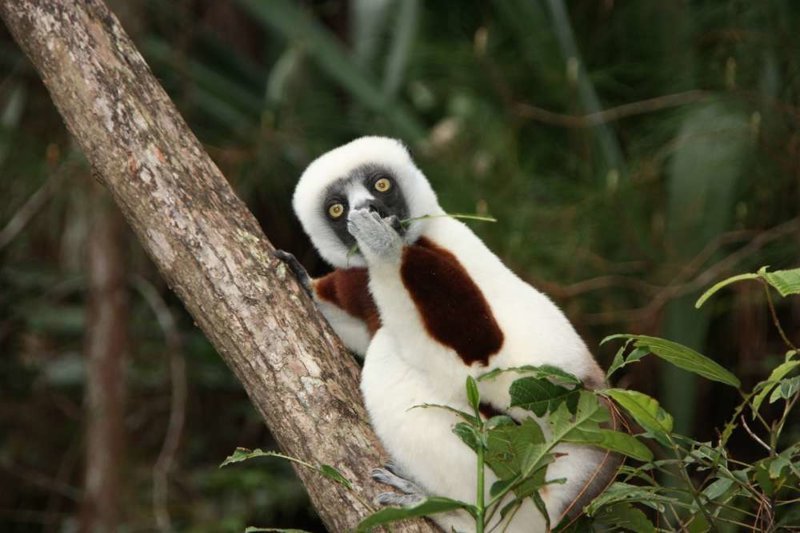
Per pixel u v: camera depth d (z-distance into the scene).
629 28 12.98
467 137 12.23
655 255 11.27
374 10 12.38
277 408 5.77
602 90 12.97
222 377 13.93
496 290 6.80
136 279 13.20
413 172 8.03
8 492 14.39
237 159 11.91
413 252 6.40
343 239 7.77
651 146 11.91
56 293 14.19
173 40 13.64
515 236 11.16
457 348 6.36
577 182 11.82
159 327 14.01
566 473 6.44
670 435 5.23
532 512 6.35
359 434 5.85
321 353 5.95
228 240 5.98
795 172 11.06
